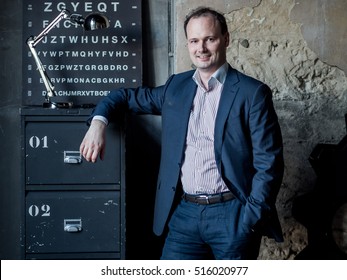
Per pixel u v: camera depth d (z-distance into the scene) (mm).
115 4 3365
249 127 2568
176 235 2676
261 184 2488
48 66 3355
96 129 2686
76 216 2857
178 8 3338
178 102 2680
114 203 2865
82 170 2852
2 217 3504
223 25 2605
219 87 2629
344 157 2971
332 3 3402
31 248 2850
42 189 2846
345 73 3445
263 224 2553
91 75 3373
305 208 3174
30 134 2822
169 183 2668
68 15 3012
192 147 2615
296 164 3477
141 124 3527
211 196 2580
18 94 3438
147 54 3471
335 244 3045
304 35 3412
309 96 3447
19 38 3414
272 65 3414
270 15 3393
